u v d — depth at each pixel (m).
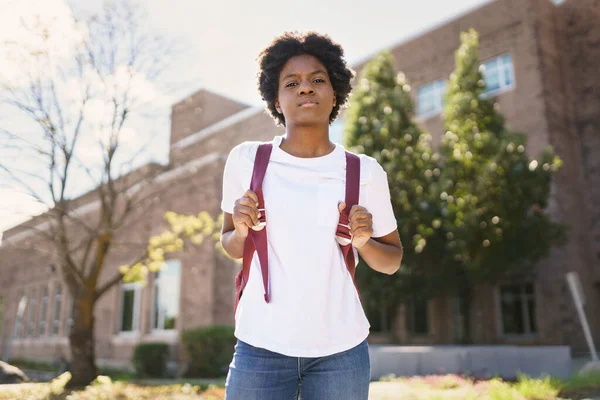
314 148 1.72
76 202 9.98
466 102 13.72
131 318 21.25
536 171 13.11
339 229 1.59
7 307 29.66
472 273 13.62
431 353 10.08
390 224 1.74
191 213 17.55
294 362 1.51
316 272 1.54
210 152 11.67
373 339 18.62
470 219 12.61
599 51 16.92
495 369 9.70
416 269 14.66
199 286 18.94
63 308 24.62
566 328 15.14
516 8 17.39
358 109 14.11
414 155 13.53
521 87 16.91
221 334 13.88
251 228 1.59
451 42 18.97
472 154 13.13
